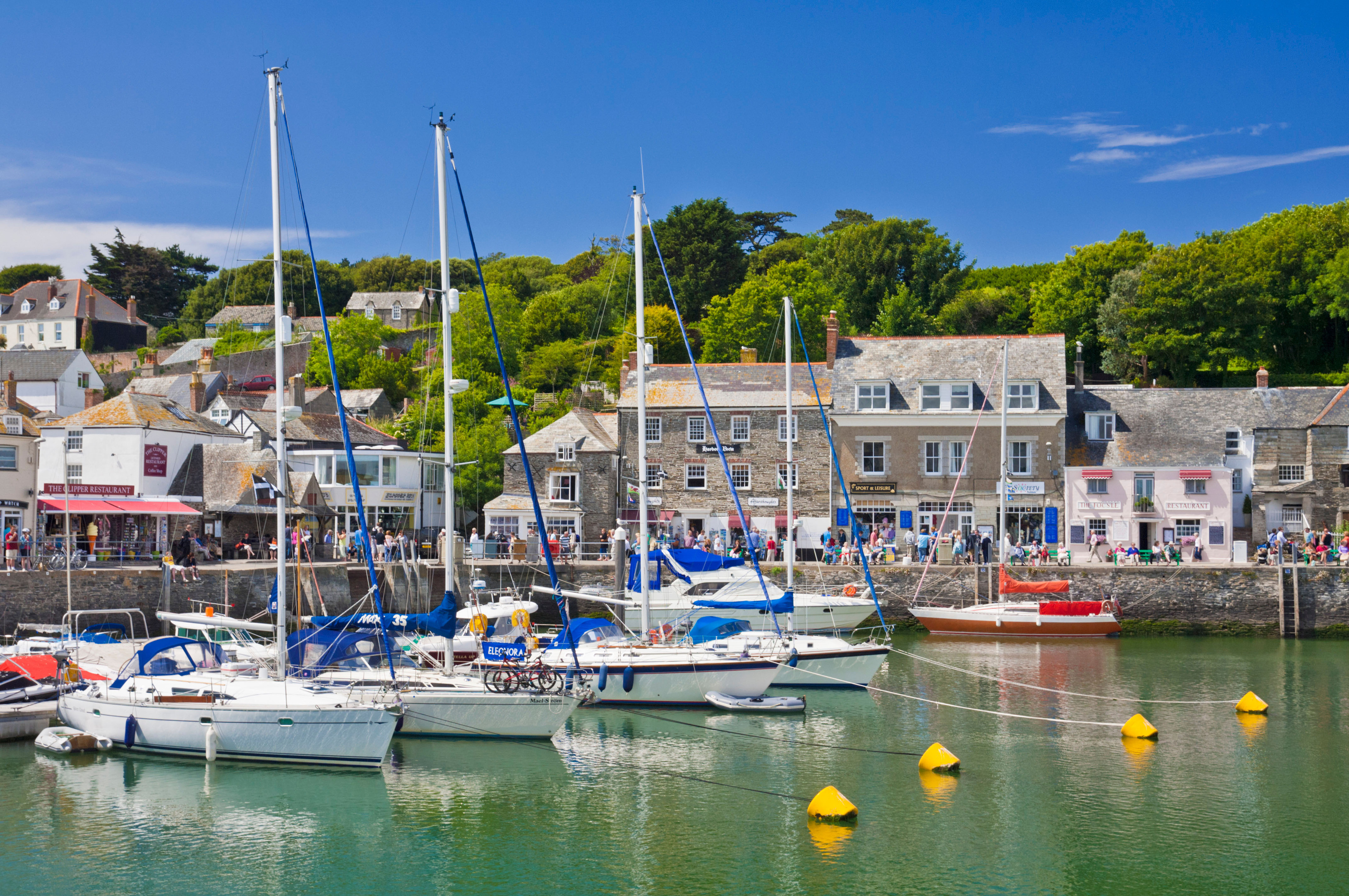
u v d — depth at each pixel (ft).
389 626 92.22
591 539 183.21
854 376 186.60
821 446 181.68
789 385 135.85
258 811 71.72
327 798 73.92
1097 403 185.78
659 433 186.09
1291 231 243.81
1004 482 159.22
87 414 173.78
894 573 153.79
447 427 90.94
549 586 152.76
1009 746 88.02
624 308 331.36
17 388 267.59
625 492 185.26
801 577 154.40
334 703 78.84
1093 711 100.42
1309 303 237.04
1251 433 178.70
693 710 99.60
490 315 95.45
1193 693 108.37
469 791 75.66
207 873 62.28
